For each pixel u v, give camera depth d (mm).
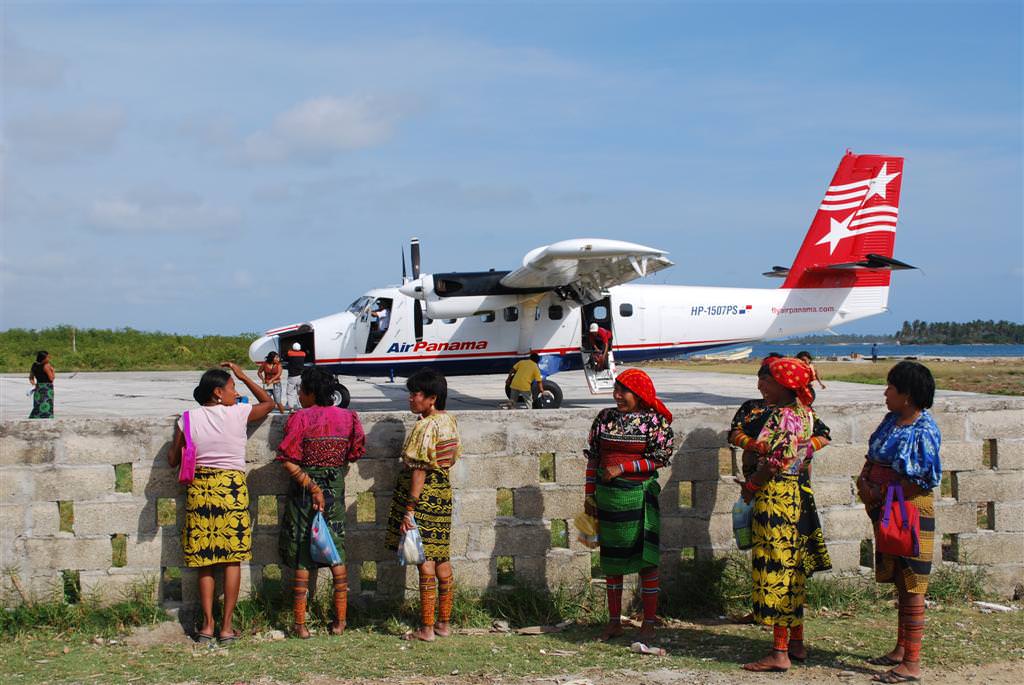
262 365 16172
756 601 4668
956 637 5168
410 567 5602
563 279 16188
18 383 25984
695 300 18312
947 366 41281
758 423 4797
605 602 5770
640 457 5035
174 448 5133
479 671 4562
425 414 5211
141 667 4598
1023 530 6242
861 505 6105
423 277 16531
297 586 5199
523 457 5723
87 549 5281
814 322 18797
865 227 18781
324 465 5141
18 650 4863
